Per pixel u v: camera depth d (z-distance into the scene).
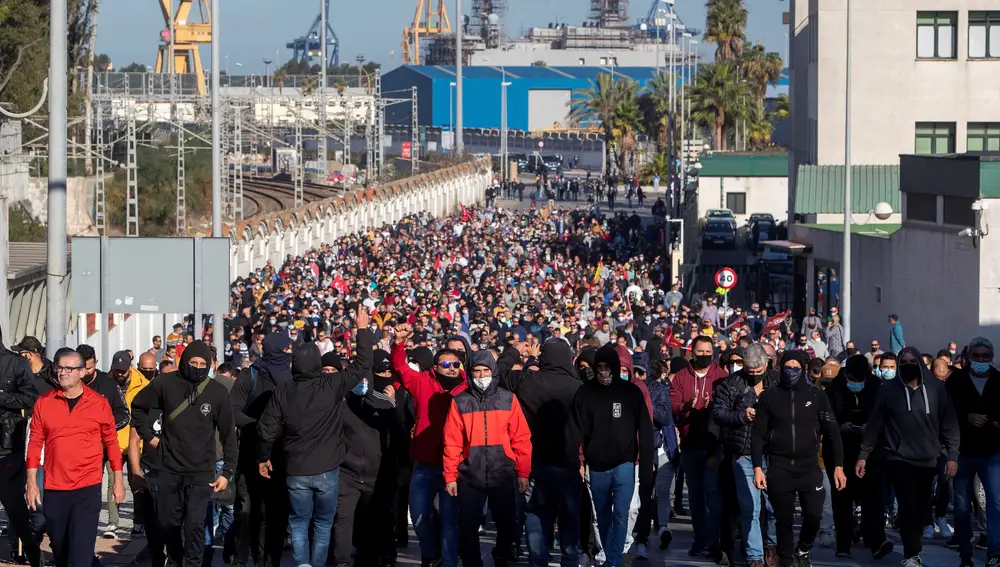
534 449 20.42
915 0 85.00
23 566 20.91
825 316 73.12
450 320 49.34
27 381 19.86
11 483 19.91
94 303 32.22
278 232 102.00
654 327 50.00
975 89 85.12
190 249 32.22
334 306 64.56
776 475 20.83
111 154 128.00
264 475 20.06
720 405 21.28
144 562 22.48
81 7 113.38
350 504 20.86
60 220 29.47
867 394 23.48
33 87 96.62
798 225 76.88
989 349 21.98
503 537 20.27
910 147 85.56
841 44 85.88
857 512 26.16
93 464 18.92
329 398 19.89
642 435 20.39
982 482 22.12
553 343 20.66
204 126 151.62
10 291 46.06
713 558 22.94
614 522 20.53
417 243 103.44
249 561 23.08
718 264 114.12
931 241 58.34
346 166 167.00
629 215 174.12
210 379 19.86
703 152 153.50
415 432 20.91
